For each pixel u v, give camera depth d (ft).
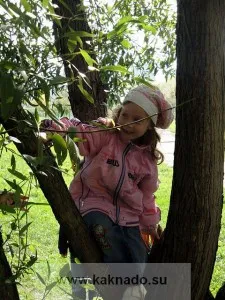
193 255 7.38
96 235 7.34
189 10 6.77
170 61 11.91
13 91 3.89
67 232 6.86
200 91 6.85
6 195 5.18
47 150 5.70
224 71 6.97
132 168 7.73
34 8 4.77
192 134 7.00
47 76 4.81
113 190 7.64
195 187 7.13
